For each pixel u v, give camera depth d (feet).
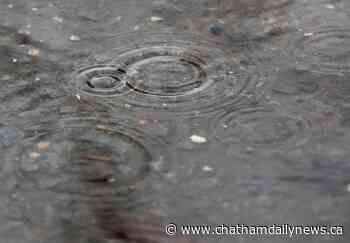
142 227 10.25
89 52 14.60
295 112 12.69
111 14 15.97
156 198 10.77
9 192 10.93
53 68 14.06
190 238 10.04
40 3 16.38
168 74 13.88
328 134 12.07
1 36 15.08
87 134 12.21
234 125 12.37
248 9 16.14
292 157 11.55
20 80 13.65
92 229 10.23
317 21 15.61
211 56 14.44
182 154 11.69
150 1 16.47
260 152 11.68
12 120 12.59
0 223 10.34
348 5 16.22
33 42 14.89
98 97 13.21
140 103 13.03
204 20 15.75
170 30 15.39
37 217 10.45
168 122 12.50
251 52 14.55
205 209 10.54
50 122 12.54
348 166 11.31
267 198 10.71
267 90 13.33
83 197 10.81
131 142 12.00
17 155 11.71
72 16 15.89
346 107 12.78
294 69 13.94
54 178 11.21
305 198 10.69
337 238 9.98
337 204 10.57
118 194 10.86
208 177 11.16
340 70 13.88
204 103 13.00
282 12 15.99
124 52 14.60
